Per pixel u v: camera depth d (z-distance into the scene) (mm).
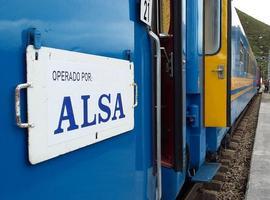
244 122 19297
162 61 3650
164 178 4039
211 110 6070
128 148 2689
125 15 2615
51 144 1776
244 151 11391
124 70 2584
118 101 2479
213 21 6102
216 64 6066
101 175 2287
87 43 2088
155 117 3195
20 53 1600
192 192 5996
